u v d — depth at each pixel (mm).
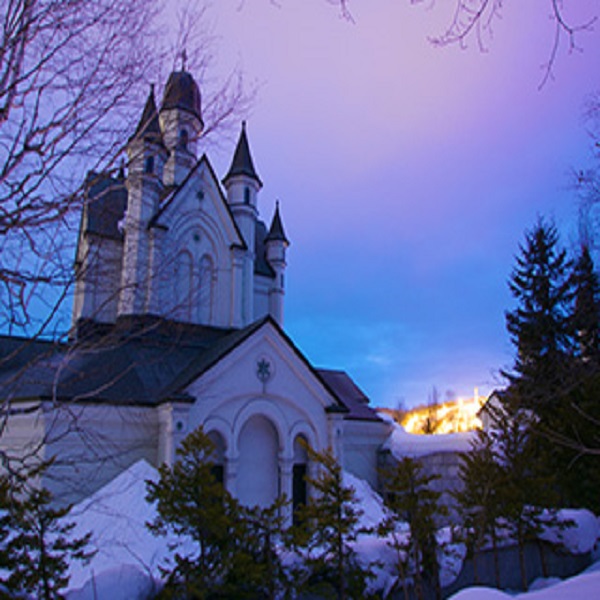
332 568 10258
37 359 7160
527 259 30250
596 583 7746
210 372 19766
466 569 13297
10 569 7848
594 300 19656
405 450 26062
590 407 18312
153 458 19062
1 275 6656
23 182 6695
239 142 33625
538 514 14141
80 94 6996
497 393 21078
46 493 8344
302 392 22375
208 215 28500
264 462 21125
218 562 8750
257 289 35969
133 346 22344
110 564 12281
